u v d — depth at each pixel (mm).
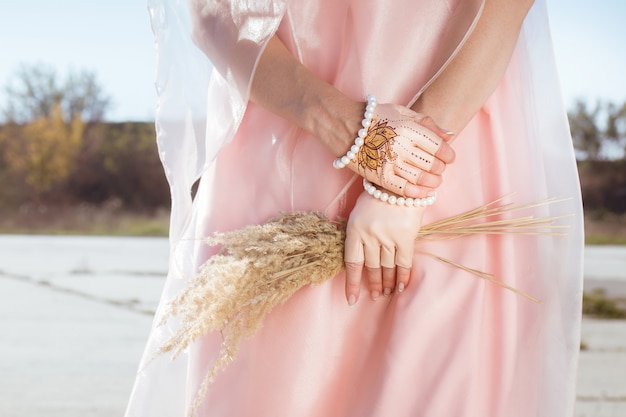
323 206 1499
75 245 17109
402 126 1391
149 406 1670
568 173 1545
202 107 1562
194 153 1556
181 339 1398
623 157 24875
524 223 1475
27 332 6281
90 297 8312
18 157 28141
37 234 25719
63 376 4824
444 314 1431
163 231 25172
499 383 1445
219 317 1358
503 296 1466
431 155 1392
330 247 1437
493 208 1484
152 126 28688
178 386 1676
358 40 1500
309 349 1470
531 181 1516
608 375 4949
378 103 1450
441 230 1461
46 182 28141
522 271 1494
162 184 28359
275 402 1479
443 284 1440
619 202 24734
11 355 5418
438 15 1484
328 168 1502
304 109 1457
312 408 1483
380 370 1430
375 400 1415
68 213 27562
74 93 28828
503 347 1454
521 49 1545
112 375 4875
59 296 8391
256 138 1572
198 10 1549
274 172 1541
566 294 1515
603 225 23812
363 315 1494
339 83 1515
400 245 1409
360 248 1425
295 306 1475
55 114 28281
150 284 9445
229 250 1430
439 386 1398
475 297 1435
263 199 1547
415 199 1400
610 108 24922
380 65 1490
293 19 1539
